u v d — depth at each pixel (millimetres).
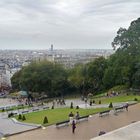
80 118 69188
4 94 196125
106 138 28078
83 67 164125
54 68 167250
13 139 54625
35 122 69938
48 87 165375
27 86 165500
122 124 65688
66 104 113125
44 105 118062
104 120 70125
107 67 145875
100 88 152875
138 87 122875
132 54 124625
